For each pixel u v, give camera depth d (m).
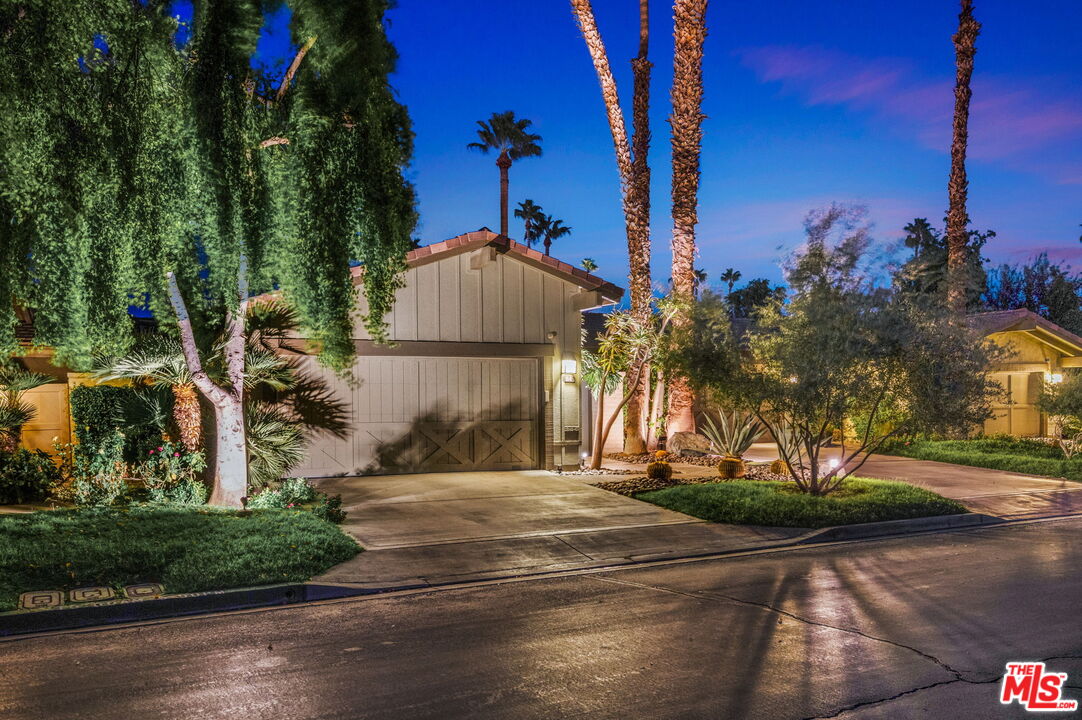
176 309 11.02
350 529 10.74
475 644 6.36
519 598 7.82
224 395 11.72
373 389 15.68
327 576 8.35
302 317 10.33
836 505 12.03
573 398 16.94
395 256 11.08
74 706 5.11
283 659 6.01
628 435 20.45
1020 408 26.89
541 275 16.61
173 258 9.94
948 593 7.89
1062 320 38.28
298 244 10.00
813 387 12.07
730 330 13.52
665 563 9.45
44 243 8.36
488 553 9.60
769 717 4.88
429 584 8.41
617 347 17.33
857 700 5.14
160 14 9.27
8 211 8.30
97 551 8.56
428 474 15.93
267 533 9.54
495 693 5.30
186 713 4.99
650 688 5.37
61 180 8.35
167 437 13.95
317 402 15.25
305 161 10.01
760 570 9.02
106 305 8.85
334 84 10.24
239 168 9.73
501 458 16.58
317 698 5.23
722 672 5.66
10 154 7.98
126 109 8.90
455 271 15.90
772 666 5.79
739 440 18.28
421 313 15.63
